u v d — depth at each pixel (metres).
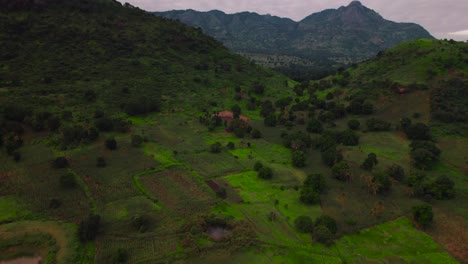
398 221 52.44
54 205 50.66
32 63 104.69
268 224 50.66
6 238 43.47
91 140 77.06
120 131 84.81
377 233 49.19
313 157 78.00
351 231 49.28
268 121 101.88
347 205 56.53
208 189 60.69
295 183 65.00
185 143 83.50
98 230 46.09
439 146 80.75
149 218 50.00
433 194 59.12
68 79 103.44
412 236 48.59
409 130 86.12
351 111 108.88
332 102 115.69
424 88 107.56
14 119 76.06
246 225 49.44
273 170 70.81
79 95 96.94
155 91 114.44
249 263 41.97
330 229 48.22
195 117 104.81
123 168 65.75
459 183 64.44
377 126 93.50
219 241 45.72
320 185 60.50
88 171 62.84
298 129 98.69
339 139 86.69
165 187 60.28
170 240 45.31
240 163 73.94
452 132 85.88
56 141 73.31
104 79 110.00
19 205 50.50
